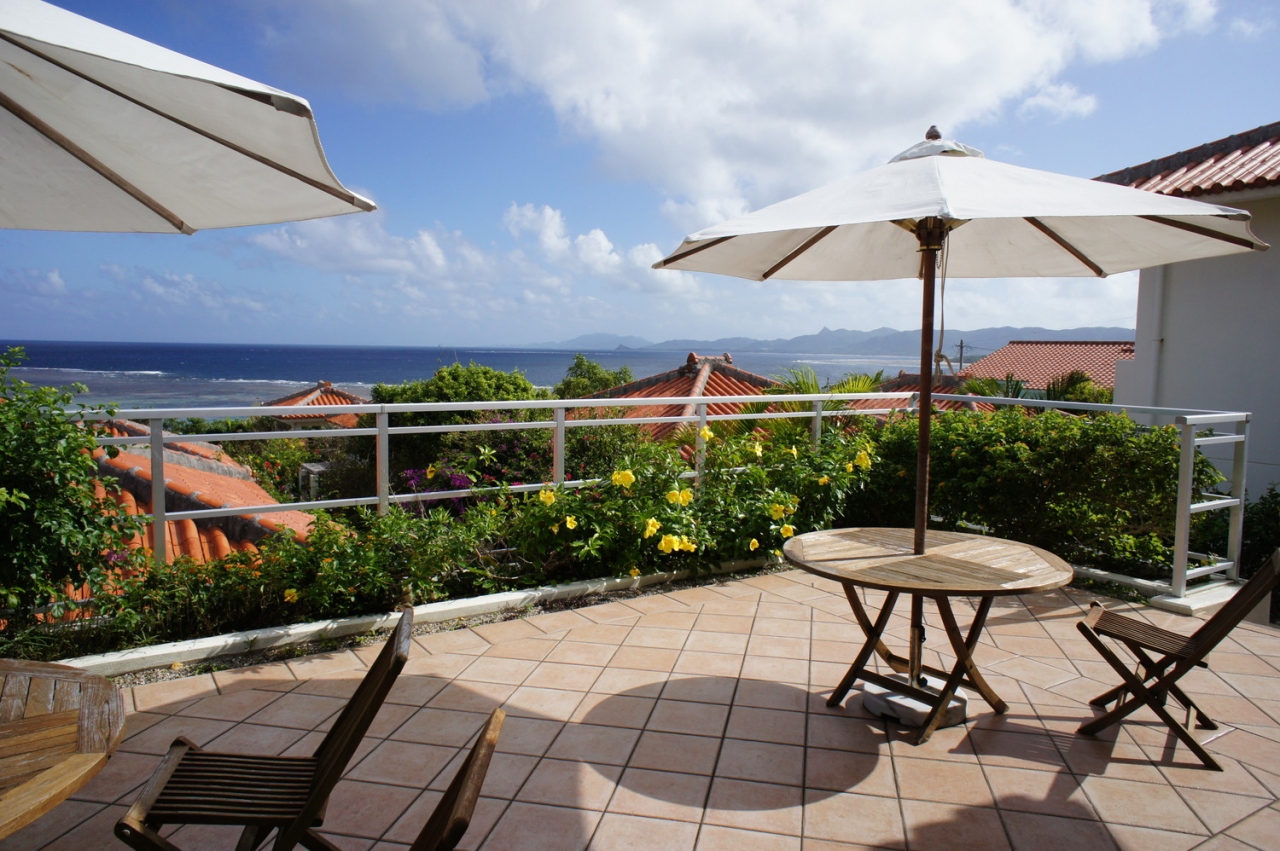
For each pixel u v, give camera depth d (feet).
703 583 16.99
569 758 9.49
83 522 11.84
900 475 20.17
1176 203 8.48
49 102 6.40
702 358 52.06
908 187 8.78
